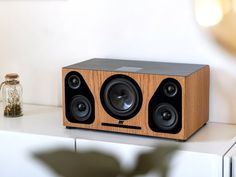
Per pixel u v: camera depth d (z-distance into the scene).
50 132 1.95
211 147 1.75
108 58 2.21
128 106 1.86
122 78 1.84
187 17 2.04
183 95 1.76
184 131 1.78
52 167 0.52
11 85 2.19
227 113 2.05
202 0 2.00
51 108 2.34
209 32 2.02
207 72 1.99
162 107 1.80
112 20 2.17
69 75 1.93
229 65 2.01
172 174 1.72
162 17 2.08
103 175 0.52
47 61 2.34
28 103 2.43
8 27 2.38
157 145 0.54
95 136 1.89
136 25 2.13
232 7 1.96
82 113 1.94
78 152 0.53
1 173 2.02
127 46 2.17
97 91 1.89
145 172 0.52
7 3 2.36
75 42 2.26
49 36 2.31
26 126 2.04
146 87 1.81
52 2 2.26
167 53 2.10
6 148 1.99
